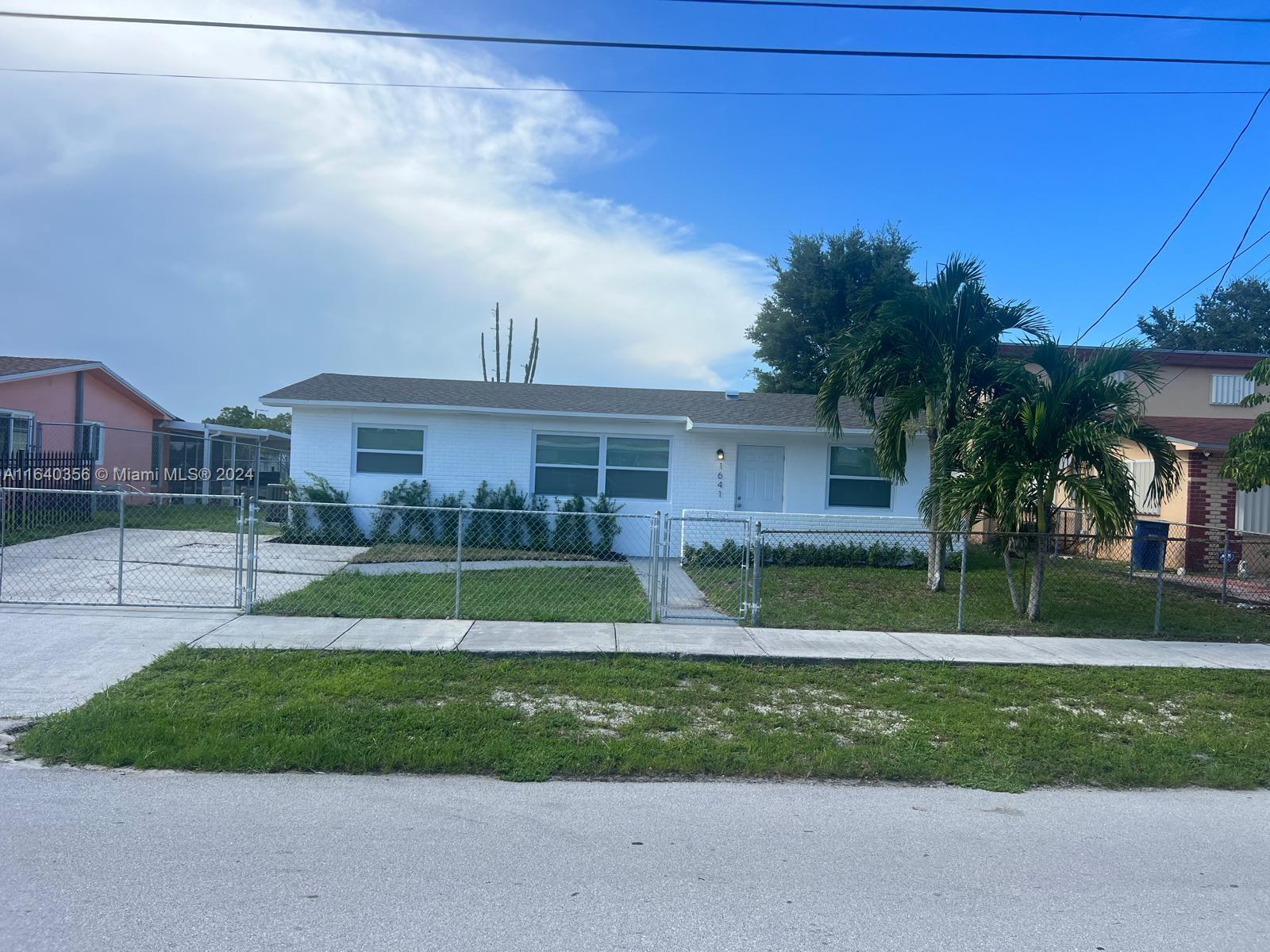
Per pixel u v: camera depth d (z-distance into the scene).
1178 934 4.24
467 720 7.24
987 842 5.38
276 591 12.52
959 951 4.02
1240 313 43.62
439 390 20.31
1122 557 19.33
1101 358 12.13
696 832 5.38
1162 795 6.39
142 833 5.07
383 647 9.42
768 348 35.19
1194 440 18.23
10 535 17.58
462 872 4.69
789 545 18.06
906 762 6.67
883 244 33.78
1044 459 11.84
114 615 10.55
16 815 5.30
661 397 21.38
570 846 5.10
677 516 18.94
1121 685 9.12
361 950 3.86
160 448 30.38
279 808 5.53
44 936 3.90
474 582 13.73
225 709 7.28
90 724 6.73
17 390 21.97
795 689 8.66
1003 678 9.23
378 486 18.89
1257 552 17.72
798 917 4.29
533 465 19.12
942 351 13.80
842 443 19.20
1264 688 9.20
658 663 9.24
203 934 3.95
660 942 4.01
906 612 12.80
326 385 19.92
